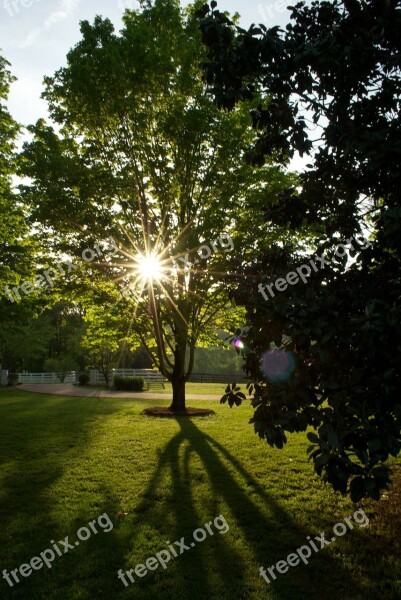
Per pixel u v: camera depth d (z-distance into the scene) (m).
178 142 11.09
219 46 3.72
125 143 11.51
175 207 12.52
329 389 3.07
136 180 11.76
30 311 15.28
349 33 3.36
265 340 3.78
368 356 2.80
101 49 10.66
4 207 12.45
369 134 2.99
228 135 10.88
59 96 11.56
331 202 4.29
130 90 10.94
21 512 5.17
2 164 12.77
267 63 3.78
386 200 3.85
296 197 4.40
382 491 5.87
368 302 2.90
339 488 2.72
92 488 6.07
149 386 28.25
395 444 2.62
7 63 12.91
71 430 10.52
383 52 3.26
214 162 11.45
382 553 4.21
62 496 5.74
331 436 2.73
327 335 2.85
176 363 14.14
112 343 15.45
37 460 7.60
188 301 11.97
